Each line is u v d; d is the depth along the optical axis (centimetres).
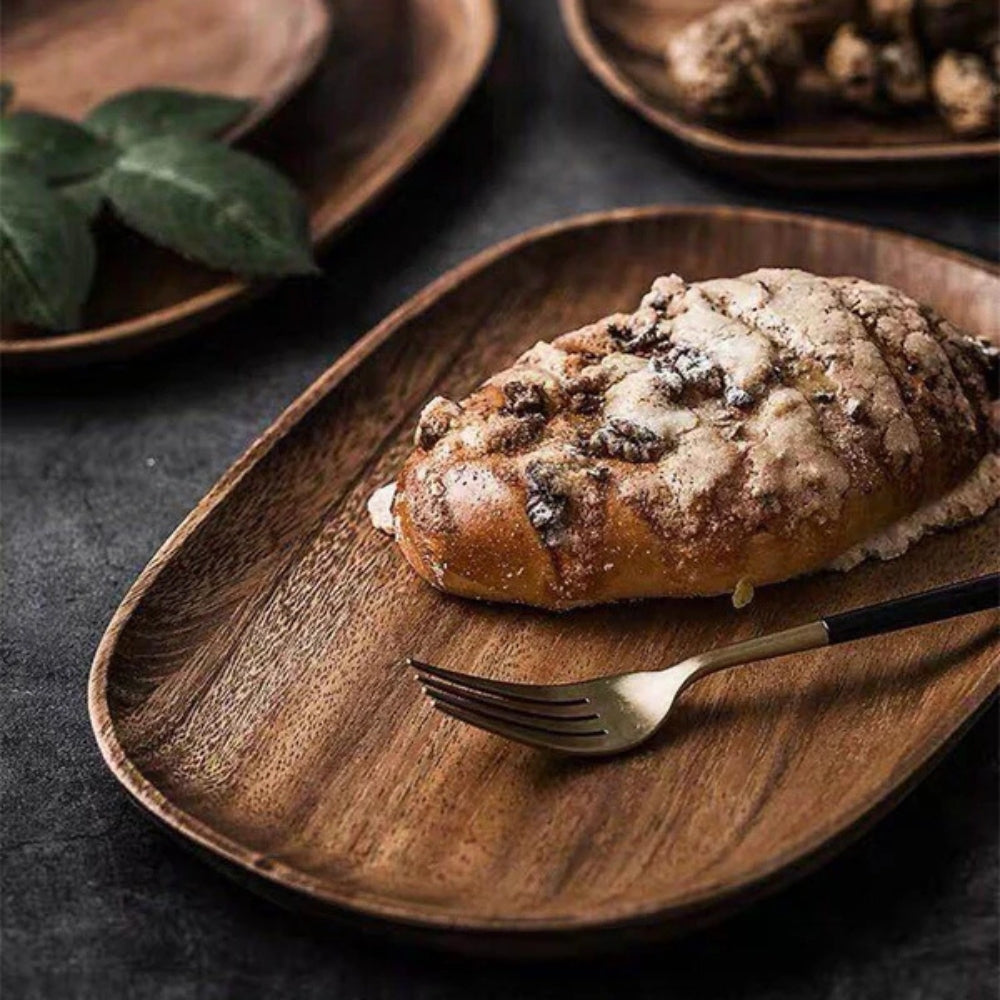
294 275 87
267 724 71
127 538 80
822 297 76
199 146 89
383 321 85
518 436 73
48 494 82
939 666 71
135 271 89
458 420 74
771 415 73
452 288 85
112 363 87
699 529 72
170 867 69
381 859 67
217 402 85
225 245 87
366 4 105
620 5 103
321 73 97
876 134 95
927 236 92
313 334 88
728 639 73
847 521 73
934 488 75
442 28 103
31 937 67
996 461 76
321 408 80
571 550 72
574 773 69
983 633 72
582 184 96
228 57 100
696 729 70
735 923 67
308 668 72
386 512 76
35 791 71
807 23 97
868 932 67
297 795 68
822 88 98
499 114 100
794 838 65
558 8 107
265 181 88
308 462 79
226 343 88
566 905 64
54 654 75
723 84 94
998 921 67
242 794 68
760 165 93
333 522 77
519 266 86
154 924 67
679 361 74
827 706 70
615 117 100
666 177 96
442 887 66
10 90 95
